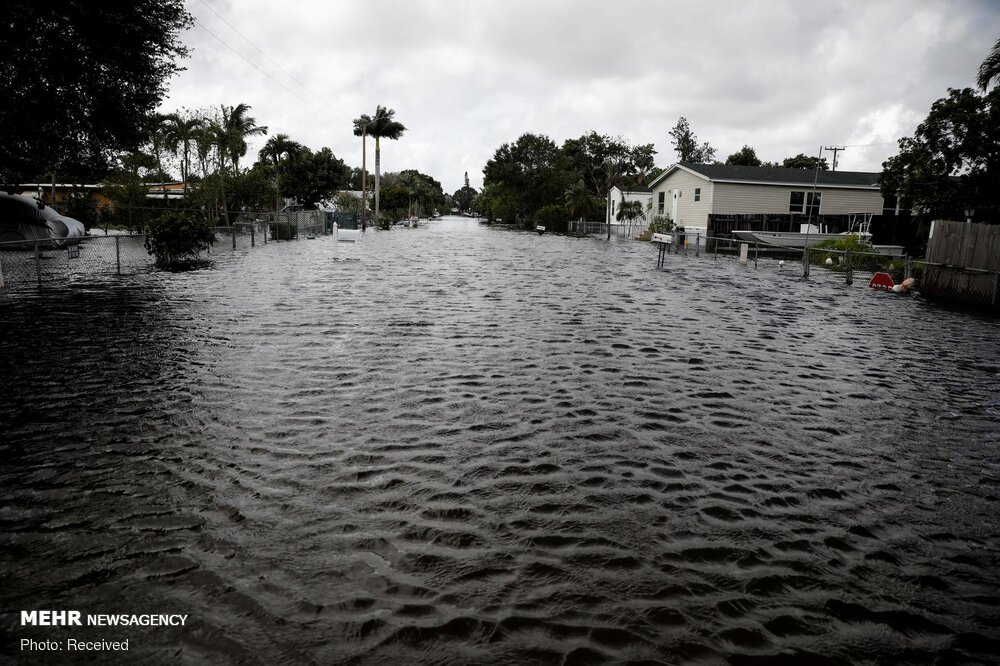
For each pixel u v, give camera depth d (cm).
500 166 7519
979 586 384
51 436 571
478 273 2088
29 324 1077
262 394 710
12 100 1454
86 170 1933
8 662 294
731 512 465
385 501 462
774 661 311
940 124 2098
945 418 710
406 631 323
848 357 1005
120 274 1819
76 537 402
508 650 311
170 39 1684
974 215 2228
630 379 819
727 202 3884
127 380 752
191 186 3800
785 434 637
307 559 385
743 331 1193
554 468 531
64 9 1374
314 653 305
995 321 1402
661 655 312
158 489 470
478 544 408
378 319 1182
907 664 313
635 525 440
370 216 6644
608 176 6888
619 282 1925
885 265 2406
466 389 748
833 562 404
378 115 6341
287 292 1518
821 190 3953
